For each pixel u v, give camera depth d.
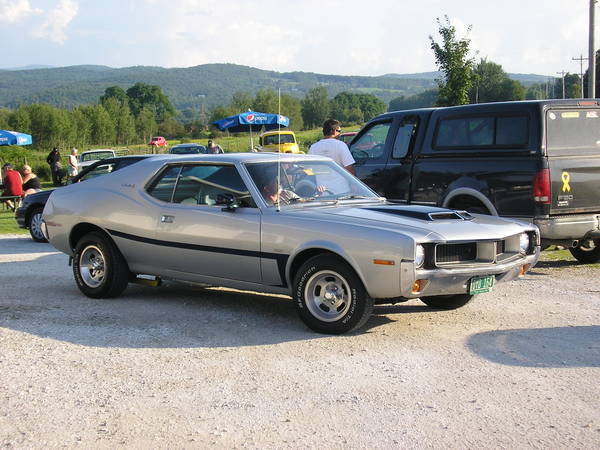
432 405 4.35
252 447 3.79
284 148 34.38
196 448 3.79
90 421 4.18
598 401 4.38
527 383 4.72
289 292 6.32
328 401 4.44
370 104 144.88
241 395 4.57
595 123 8.72
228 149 58.41
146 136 120.69
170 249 6.96
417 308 7.04
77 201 7.73
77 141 97.12
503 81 106.50
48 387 4.76
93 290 7.55
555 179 8.34
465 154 9.05
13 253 11.86
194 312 6.89
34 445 3.86
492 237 5.89
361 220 5.92
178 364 5.22
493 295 7.62
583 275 8.81
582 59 66.94
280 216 6.24
